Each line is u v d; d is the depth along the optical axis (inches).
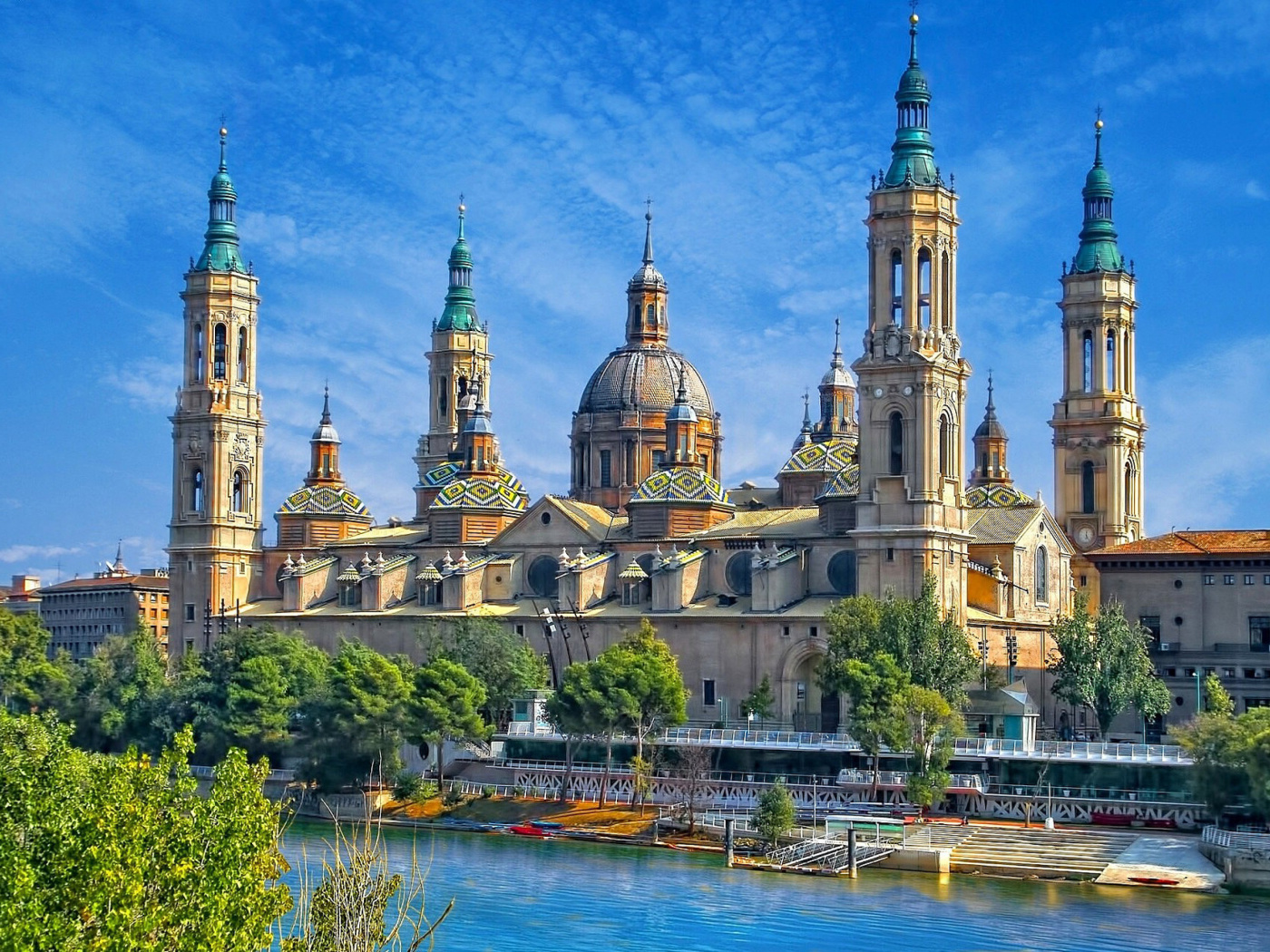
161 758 2854.3
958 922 4813.0
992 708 6599.4
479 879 5413.4
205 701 7613.2
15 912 2429.9
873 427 7317.9
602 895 5167.3
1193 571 7849.4
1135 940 4598.9
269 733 7381.9
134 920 2529.5
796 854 5772.6
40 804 2687.0
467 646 7726.4
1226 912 4965.6
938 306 7347.4
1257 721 5816.9
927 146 7445.9
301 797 7027.6
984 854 5689.0
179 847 2667.3
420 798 6929.1
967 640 6840.6
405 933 4611.2
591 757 7150.6
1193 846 5698.8
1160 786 6102.4
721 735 7003.0
